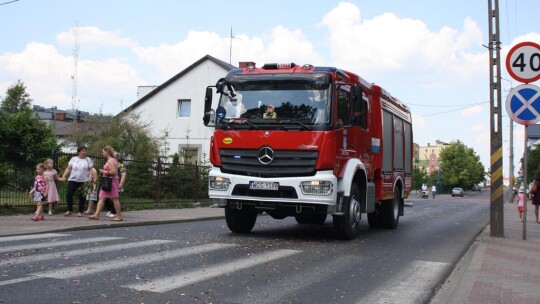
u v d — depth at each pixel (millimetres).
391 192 13844
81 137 33094
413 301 5703
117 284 5875
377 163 12461
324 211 9711
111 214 13992
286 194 9742
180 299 5328
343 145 10156
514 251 9375
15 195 13734
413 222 17469
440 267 7891
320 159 9570
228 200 10188
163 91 38312
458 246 10602
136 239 9859
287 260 7898
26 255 7566
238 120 10141
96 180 13992
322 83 9836
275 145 9812
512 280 6594
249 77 10336
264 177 9852
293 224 14523
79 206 13984
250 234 11305
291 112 9859
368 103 11859
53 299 5145
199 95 37594
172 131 37875
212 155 10398
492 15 12234
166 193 20250
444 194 108062
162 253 8133
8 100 44844
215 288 5879
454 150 112938
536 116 10719
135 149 29359
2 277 6023
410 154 16344
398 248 9891
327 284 6375
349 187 10125
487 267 7547
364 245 10086
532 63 10641
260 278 6523
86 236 10164
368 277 6926
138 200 18703
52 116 67312
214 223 14312
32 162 14258
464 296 5648
